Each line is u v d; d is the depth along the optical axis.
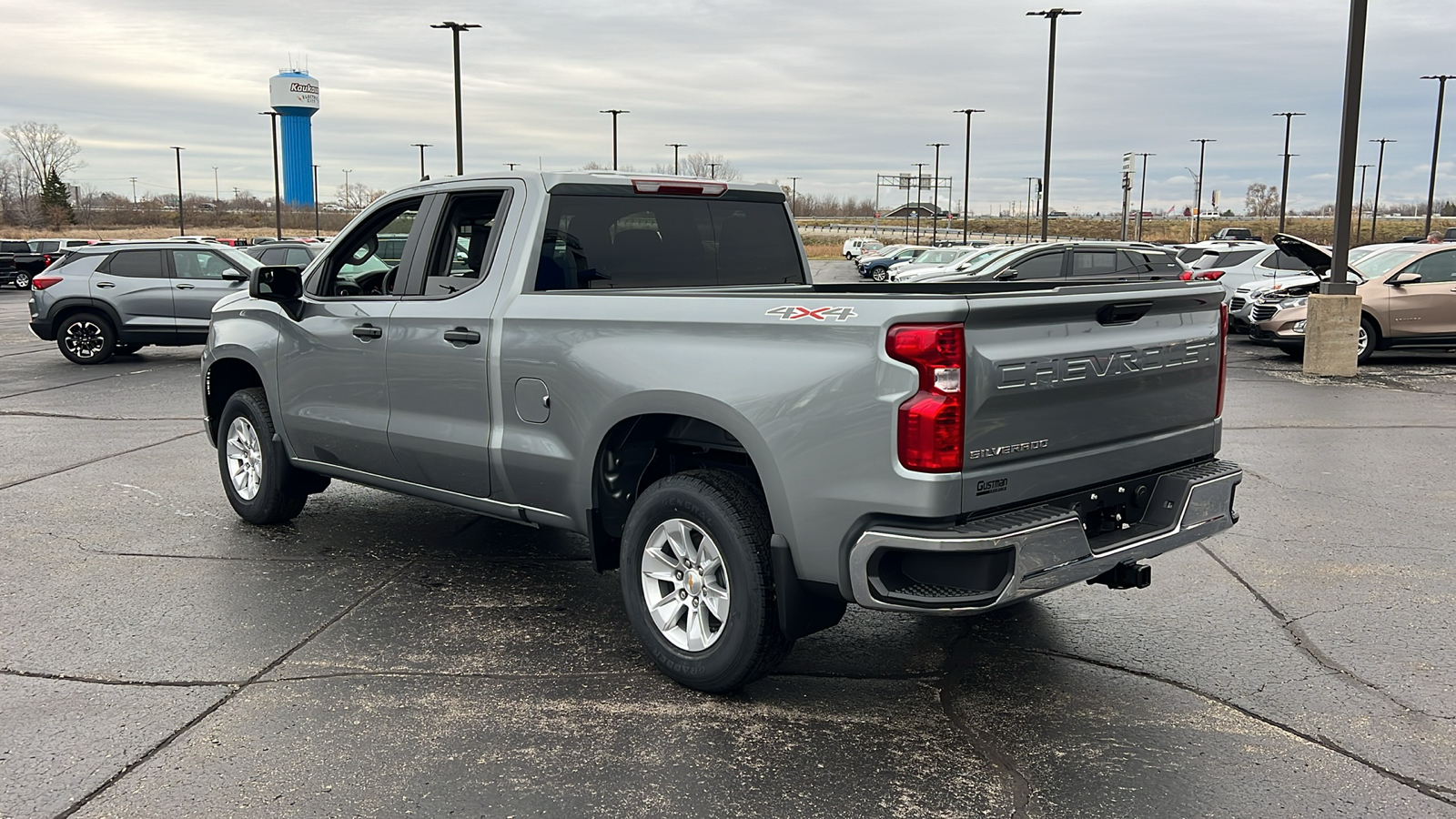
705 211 5.41
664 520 4.20
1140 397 4.05
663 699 4.13
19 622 4.96
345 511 7.10
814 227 111.75
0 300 32.62
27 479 8.11
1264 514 6.94
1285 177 59.91
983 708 4.04
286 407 6.07
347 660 4.52
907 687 4.25
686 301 4.05
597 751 3.69
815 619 3.87
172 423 10.74
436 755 3.65
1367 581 5.57
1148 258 16.91
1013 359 3.50
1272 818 3.23
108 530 6.62
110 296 15.95
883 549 3.46
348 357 5.56
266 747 3.70
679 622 4.29
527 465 4.68
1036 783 3.46
